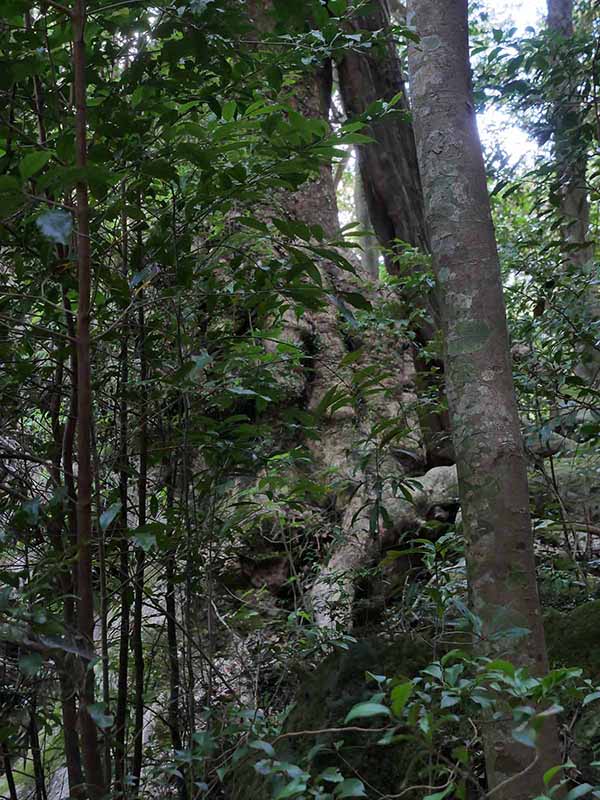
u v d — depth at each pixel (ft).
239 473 7.87
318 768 7.00
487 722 4.87
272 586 12.39
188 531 7.02
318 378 15.71
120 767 6.60
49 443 7.30
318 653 9.28
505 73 13.44
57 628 5.23
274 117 6.31
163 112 6.57
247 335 7.82
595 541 12.25
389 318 14.07
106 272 6.71
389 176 20.29
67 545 6.56
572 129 12.19
